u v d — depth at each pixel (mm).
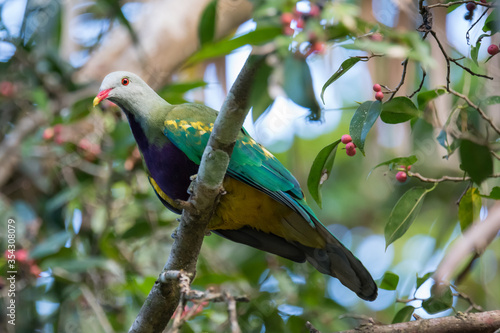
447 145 7668
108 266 10047
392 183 14148
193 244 7691
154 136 9125
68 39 14477
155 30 14328
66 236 10281
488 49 7383
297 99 8336
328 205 15695
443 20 8594
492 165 7203
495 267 12531
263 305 10031
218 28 14258
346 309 10430
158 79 14133
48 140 11586
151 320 7715
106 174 11641
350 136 7426
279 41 8523
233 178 8625
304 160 15953
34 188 13141
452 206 12000
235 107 7004
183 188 9086
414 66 9992
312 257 8984
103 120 11648
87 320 10625
